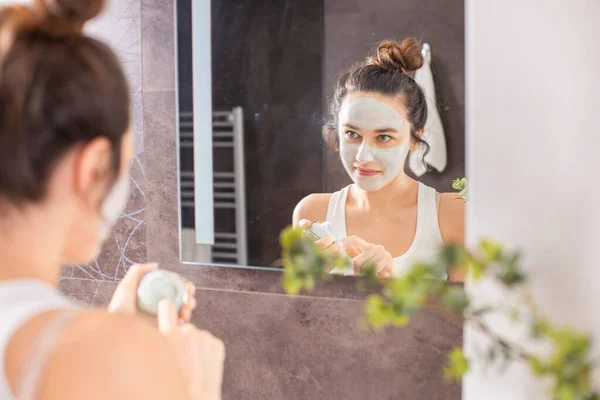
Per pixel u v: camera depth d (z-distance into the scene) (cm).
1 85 49
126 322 49
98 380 45
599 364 57
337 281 130
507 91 64
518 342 64
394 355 128
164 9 136
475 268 46
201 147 134
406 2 117
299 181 128
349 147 123
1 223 52
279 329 135
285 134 128
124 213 145
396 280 48
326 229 126
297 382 135
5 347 48
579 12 60
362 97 121
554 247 62
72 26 52
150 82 139
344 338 131
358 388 131
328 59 123
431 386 126
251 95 129
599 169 60
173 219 141
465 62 115
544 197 63
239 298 138
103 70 52
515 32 63
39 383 46
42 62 49
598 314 60
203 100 133
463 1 114
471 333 66
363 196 123
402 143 119
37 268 53
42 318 48
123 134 54
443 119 117
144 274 83
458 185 117
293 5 125
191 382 59
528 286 63
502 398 66
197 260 137
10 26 50
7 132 49
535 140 63
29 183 50
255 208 132
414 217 120
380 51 119
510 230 64
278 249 131
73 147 51
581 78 61
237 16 129
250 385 139
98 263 148
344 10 121
